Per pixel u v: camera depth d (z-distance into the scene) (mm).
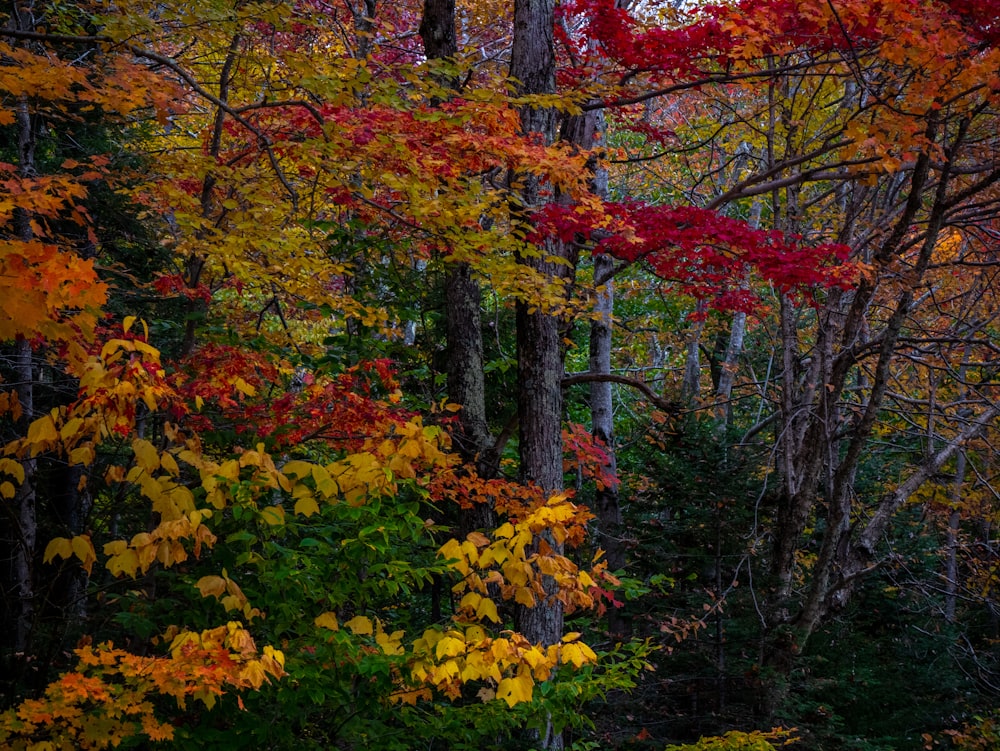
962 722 12023
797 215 12031
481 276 8531
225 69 6613
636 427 17078
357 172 6520
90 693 2984
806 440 12906
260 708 4293
